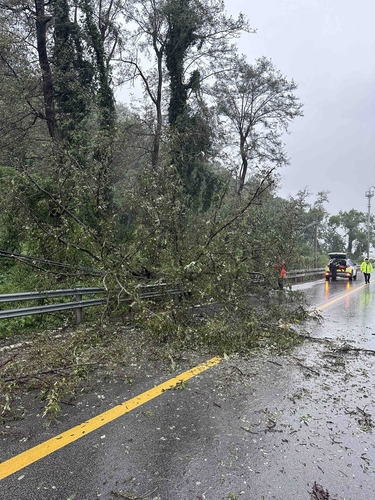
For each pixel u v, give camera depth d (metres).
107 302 7.33
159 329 6.32
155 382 4.86
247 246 8.96
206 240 8.31
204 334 6.48
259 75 26.02
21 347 6.05
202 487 2.83
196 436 3.54
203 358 5.89
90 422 3.79
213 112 22.33
